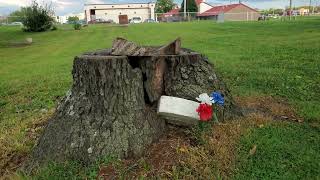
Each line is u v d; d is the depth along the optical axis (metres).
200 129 1.47
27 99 2.79
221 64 3.62
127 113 1.41
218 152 1.36
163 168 1.30
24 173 1.38
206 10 32.94
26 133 1.84
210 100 1.45
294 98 2.29
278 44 5.19
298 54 3.94
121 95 1.41
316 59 3.50
